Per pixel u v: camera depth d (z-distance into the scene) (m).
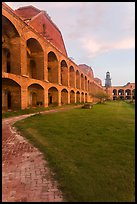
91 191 3.95
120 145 7.14
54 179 4.65
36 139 8.09
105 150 6.55
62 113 18.69
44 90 24.78
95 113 19.30
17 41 18.73
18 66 18.77
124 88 103.94
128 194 3.86
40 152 6.58
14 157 6.16
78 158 5.80
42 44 24.48
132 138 8.22
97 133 9.23
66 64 37.22
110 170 4.93
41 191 4.12
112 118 14.98
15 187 4.32
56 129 10.16
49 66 31.39
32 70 27.17
